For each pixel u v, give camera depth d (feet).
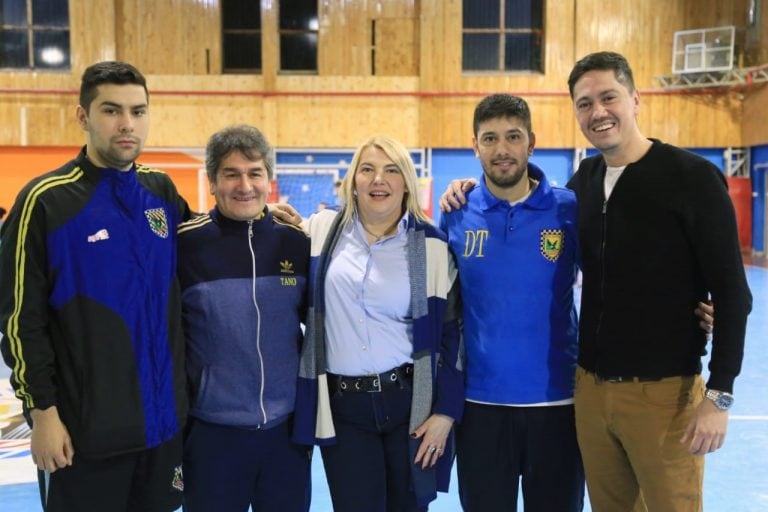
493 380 7.78
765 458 12.66
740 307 6.58
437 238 7.79
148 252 6.91
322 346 7.52
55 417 6.41
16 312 6.28
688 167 6.91
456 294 8.10
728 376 6.57
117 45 43.60
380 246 7.62
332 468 7.57
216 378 7.23
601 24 44.52
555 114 44.83
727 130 45.98
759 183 45.98
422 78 44.42
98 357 6.56
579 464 8.02
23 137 43.24
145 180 7.28
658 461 7.07
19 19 43.21
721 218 6.70
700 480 7.19
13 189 43.60
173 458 7.06
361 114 44.70
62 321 6.51
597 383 7.39
